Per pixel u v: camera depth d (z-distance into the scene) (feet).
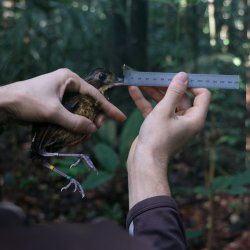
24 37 16.56
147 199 3.19
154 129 3.67
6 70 16.98
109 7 21.75
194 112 4.08
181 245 2.95
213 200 9.79
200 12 13.89
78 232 1.44
